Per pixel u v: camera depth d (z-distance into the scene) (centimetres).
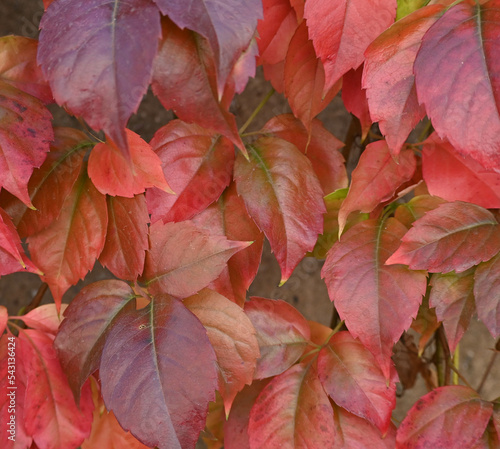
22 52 76
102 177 77
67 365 77
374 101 74
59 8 71
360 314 78
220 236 78
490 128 71
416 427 79
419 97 72
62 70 70
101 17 70
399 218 81
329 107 105
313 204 79
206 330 77
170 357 74
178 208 78
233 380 78
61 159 78
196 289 77
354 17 74
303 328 82
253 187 79
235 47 70
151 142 79
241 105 102
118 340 75
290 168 79
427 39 72
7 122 74
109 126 69
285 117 83
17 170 74
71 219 78
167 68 72
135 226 77
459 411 79
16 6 102
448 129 72
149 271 78
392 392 79
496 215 79
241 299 80
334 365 80
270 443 80
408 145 80
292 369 81
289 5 80
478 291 77
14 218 77
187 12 70
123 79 69
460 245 77
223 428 87
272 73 83
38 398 79
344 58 75
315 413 80
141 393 74
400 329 77
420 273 78
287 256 78
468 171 79
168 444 74
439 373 92
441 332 91
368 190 79
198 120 72
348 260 79
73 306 78
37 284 109
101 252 78
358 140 92
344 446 80
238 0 70
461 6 73
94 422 81
